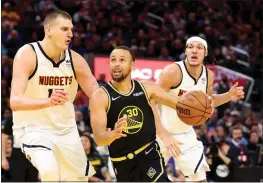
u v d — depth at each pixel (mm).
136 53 14523
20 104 4430
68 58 4906
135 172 4496
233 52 16156
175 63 5711
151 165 4480
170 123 5793
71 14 16484
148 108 4492
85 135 7684
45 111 4840
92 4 16703
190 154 5840
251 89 14922
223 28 17422
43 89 4812
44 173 4566
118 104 4398
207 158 8164
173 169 8055
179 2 17953
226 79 14133
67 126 4969
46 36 4773
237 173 8125
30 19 15555
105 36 15820
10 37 14172
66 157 4941
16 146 7172
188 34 16547
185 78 5660
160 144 5668
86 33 15664
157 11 17609
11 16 15336
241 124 11609
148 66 12328
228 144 8953
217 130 10133
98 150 8102
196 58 5590
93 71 12031
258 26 18281
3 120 9883
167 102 4625
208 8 18094
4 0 15734
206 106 4609
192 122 4621
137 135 4441
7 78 12789
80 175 5082
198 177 5871
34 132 4797
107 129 4426
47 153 4668
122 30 16062
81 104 12180
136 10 17234
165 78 5613
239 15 18422
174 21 16969
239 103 13914
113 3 17109
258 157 9594
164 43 15648
